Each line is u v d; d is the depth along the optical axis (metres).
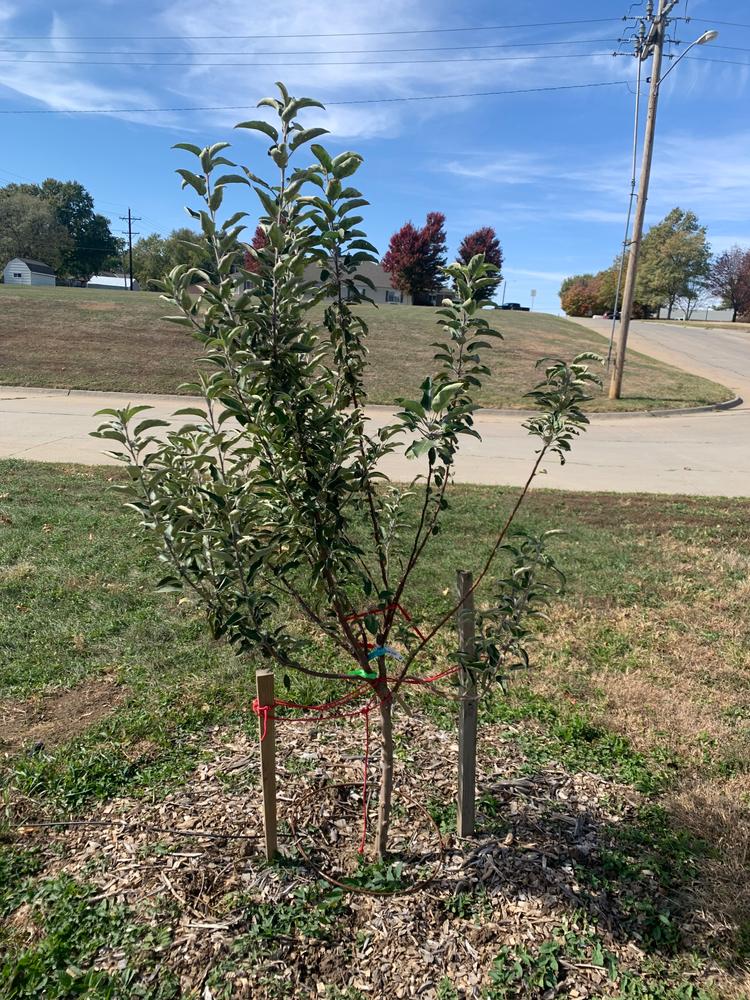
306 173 1.88
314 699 3.77
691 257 65.31
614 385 18.12
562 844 2.75
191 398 15.91
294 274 1.90
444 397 1.84
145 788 3.01
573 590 5.49
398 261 52.94
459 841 2.75
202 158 1.80
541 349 24.86
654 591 5.52
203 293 1.89
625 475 10.44
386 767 2.57
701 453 12.48
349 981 2.17
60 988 2.10
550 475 10.27
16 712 3.56
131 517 6.63
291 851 2.65
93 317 23.28
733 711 3.81
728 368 26.52
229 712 3.61
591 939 2.32
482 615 2.47
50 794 2.95
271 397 1.94
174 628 4.48
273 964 2.21
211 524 2.24
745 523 7.58
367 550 5.97
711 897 2.51
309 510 2.08
